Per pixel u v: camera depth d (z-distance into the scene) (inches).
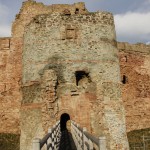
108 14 644.1
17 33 838.5
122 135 588.4
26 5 850.8
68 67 589.9
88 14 621.9
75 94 582.9
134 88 885.2
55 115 567.5
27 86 602.2
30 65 607.2
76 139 425.7
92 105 580.1
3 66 820.0
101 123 573.3
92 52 601.9
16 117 780.0
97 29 618.2
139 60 928.3
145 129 850.1
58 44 599.2
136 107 870.4
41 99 578.9
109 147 563.5
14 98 793.6
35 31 618.2
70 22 610.5
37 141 180.1
